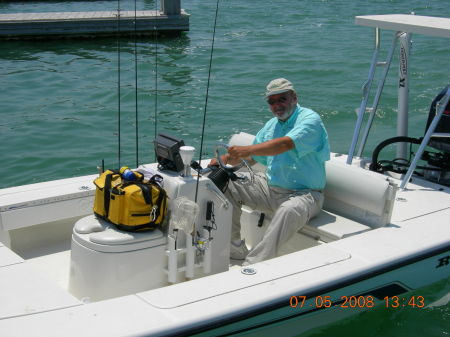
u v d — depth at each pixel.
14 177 6.19
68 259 3.76
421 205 3.98
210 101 9.02
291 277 2.97
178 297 2.72
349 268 3.09
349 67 11.03
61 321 2.49
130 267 3.01
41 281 2.79
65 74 11.16
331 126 7.89
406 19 4.49
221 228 3.38
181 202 3.01
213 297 2.74
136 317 2.55
